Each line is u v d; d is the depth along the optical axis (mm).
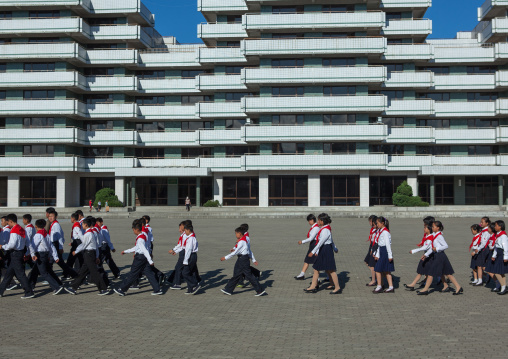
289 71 48000
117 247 22969
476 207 47062
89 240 12859
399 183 51250
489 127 51719
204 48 51688
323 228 12797
